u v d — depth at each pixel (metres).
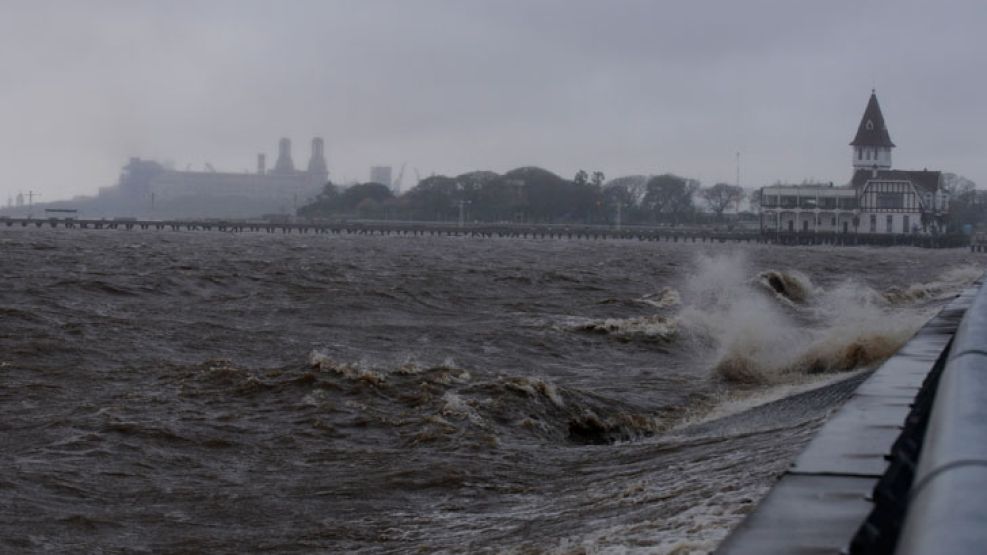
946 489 3.20
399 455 15.13
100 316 30.80
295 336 29.08
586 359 27.78
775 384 23.56
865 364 25.41
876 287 66.38
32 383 19.75
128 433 15.95
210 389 19.36
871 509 4.10
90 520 11.91
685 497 10.95
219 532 11.59
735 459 13.12
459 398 18.50
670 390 22.61
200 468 14.33
